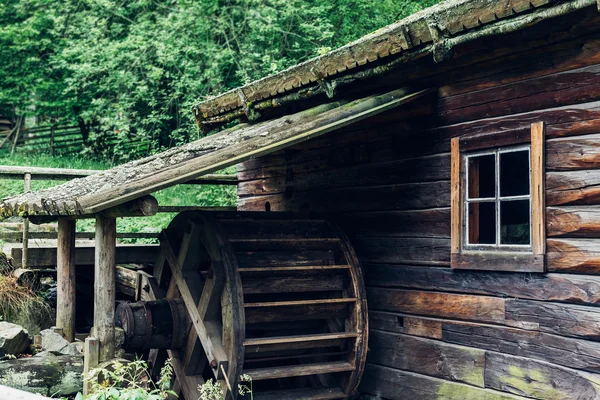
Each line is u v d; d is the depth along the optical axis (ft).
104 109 56.34
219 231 20.02
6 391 8.35
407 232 20.39
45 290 28.43
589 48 15.76
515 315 17.15
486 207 24.49
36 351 23.18
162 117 50.90
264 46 49.57
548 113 16.57
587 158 15.71
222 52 47.42
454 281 18.83
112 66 51.80
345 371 20.59
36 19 62.08
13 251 26.53
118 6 55.52
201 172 17.16
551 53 16.55
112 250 18.58
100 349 18.42
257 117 22.70
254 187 27.48
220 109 24.08
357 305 20.63
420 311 19.83
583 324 15.67
